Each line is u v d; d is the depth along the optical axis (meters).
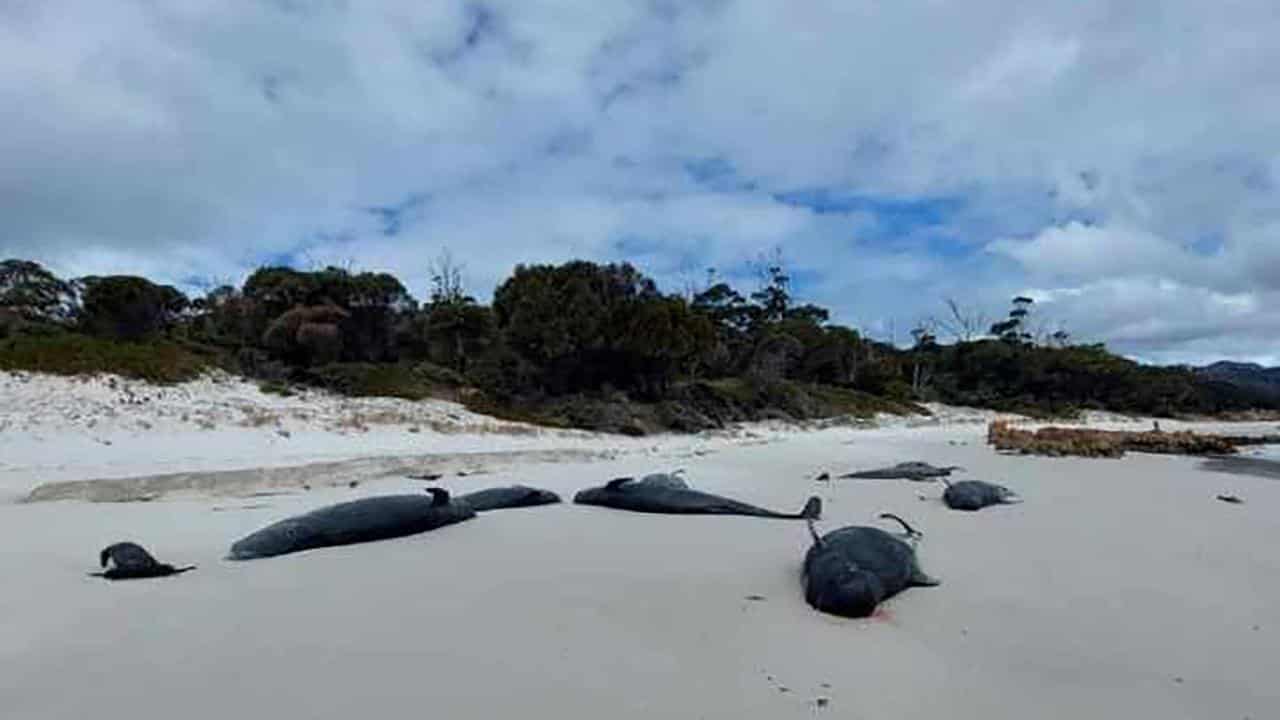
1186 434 30.75
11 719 4.53
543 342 37.22
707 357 46.41
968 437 36.25
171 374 28.97
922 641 6.20
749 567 8.38
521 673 5.32
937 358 74.44
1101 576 8.30
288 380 32.62
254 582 7.60
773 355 55.25
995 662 5.81
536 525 10.85
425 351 40.62
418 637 5.99
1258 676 5.70
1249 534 10.80
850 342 61.31
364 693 4.95
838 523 11.27
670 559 8.75
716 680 5.30
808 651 5.88
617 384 39.91
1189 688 5.46
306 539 9.24
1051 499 14.05
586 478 16.41
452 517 10.88
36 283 36.28
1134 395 75.25
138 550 7.99
